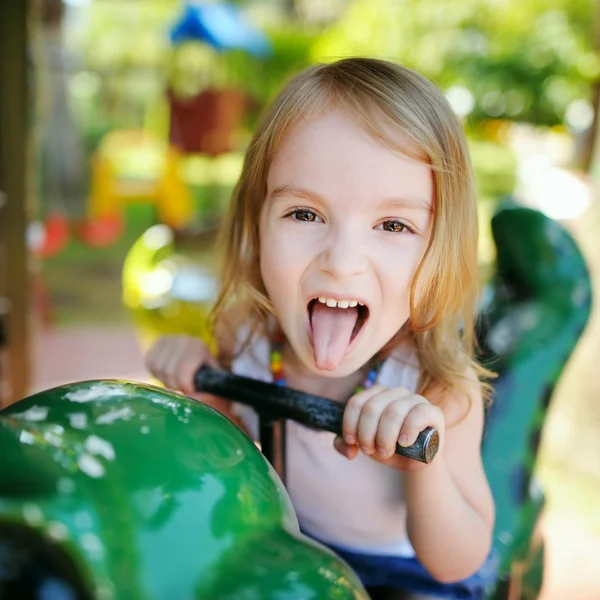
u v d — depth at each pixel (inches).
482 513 34.7
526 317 47.0
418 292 30.2
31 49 91.1
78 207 237.8
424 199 29.5
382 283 29.3
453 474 34.3
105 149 338.3
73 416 19.3
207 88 278.2
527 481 43.4
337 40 274.5
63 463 17.4
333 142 28.8
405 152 28.9
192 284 109.8
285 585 17.1
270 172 30.7
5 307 94.9
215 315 38.3
